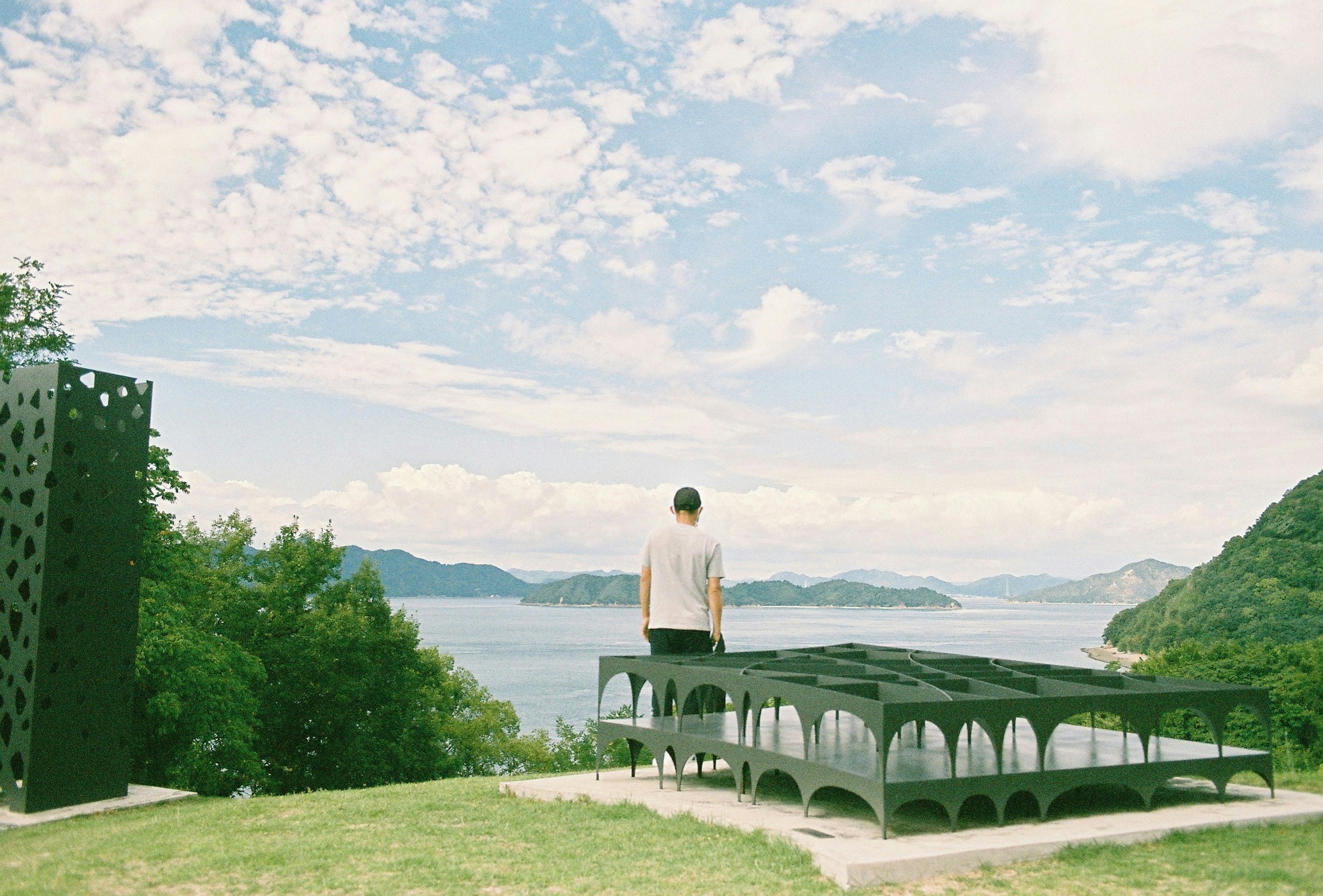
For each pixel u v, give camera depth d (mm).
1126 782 5801
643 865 4996
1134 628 124812
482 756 40125
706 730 7207
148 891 4852
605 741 7633
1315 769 9273
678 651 7848
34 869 5469
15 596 8531
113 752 8922
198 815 7344
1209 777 6117
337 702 30719
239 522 33625
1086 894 4340
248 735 23281
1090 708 5762
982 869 4789
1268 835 5422
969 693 6293
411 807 6996
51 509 8469
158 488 20625
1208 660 36906
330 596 33281
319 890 4746
